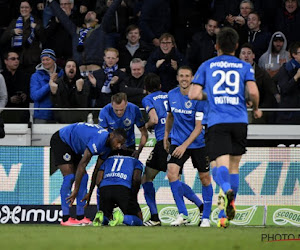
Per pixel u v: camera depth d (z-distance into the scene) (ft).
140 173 103.91
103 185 101.96
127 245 55.57
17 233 74.38
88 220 105.81
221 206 74.64
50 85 127.54
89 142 97.60
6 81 136.67
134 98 129.08
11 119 127.65
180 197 103.91
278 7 151.12
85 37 143.43
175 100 101.91
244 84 77.97
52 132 127.54
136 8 161.58
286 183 118.52
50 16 159.63
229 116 76.43
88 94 127.34
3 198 120.26
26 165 119.96
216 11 154.61
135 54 145.38
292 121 126.82
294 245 57.21
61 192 103.60
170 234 72.49
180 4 156.66
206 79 77.71
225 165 75.72
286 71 126.82
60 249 51.55
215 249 52.13
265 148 118.62
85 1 152.46
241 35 143.84
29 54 148.56
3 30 162.61
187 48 150.92
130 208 103.04
